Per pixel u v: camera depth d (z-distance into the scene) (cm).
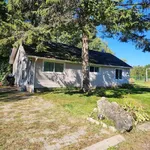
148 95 1194
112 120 565
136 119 623
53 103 859
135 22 815
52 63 1423
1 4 1505
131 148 423
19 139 437
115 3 780
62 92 1227
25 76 1463
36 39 932
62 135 474
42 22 952
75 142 436
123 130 512
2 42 955
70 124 561
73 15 848
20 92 1227
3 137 443
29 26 902
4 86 1592
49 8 833
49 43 1691
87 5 759
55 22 862
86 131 510
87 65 1188
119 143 448
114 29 847
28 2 1069
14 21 900
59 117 629
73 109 736
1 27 916
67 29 904
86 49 1178
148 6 848
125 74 2142
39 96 1054
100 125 557
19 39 910
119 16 783
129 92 1345
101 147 417
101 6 721
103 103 633
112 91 1363
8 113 663
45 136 462
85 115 650
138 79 3766
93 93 1178
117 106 609
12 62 1877
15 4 1055
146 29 990
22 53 1556
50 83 1410
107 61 1942
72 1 786
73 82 1568
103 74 1858
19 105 805
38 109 737
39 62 1344
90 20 842
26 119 595
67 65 1522
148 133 523
